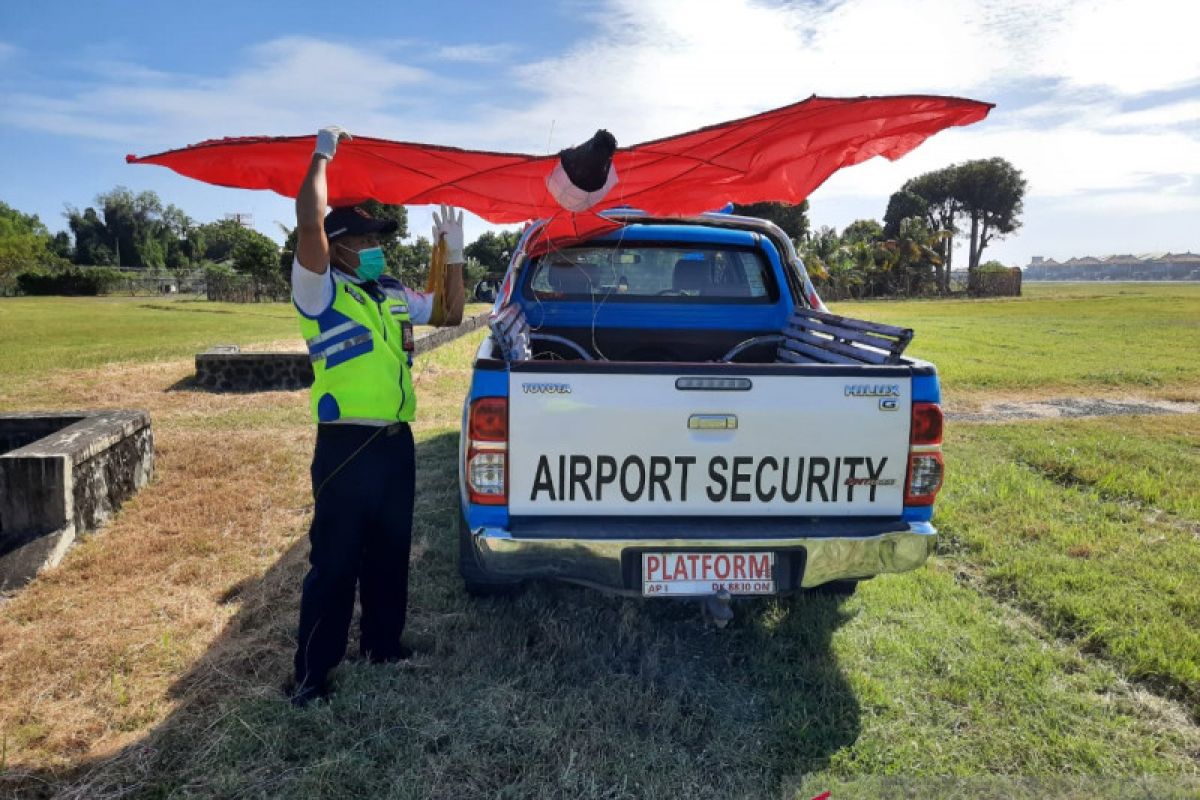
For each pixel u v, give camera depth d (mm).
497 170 3307
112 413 5488
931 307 37000
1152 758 2562
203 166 3168
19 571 3930
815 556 2777
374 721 2699
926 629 3432
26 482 4223
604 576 2736
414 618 3527
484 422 2697
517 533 2699
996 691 2936
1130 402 9195
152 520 4848
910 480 2891
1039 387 10133
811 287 4543
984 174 74500
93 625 3439
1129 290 76938
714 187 3936
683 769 2473
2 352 13977
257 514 4965
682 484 2781
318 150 2729
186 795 2338
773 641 3330
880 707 2842
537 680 2973
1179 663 3062
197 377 9844
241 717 2684
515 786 2367
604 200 3754
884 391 2838
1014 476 5785
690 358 4609
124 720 2734
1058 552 4324
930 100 2965
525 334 3826
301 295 2766
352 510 2869
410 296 3334
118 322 23672
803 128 3234
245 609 3602
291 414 8234
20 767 2479
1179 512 4941
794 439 2801
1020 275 58375
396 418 2965
